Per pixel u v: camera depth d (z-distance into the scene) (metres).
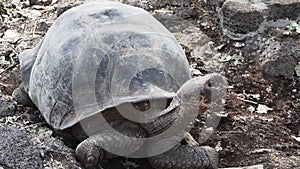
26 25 5.73
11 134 3.64
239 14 5.14
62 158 3.54
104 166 3.74
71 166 3.48
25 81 4.20
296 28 5.11
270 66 4.87
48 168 3.44
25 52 4.36
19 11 5.99
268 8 5.16
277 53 4.90
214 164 3.70
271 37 5.06
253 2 5.27
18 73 4.86
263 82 4.84
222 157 4.00
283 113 4.52
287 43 4.96
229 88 4.75
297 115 4.50
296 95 4.72
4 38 5.47
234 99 4.62
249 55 5.10
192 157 3.64
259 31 5.16
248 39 5.17
